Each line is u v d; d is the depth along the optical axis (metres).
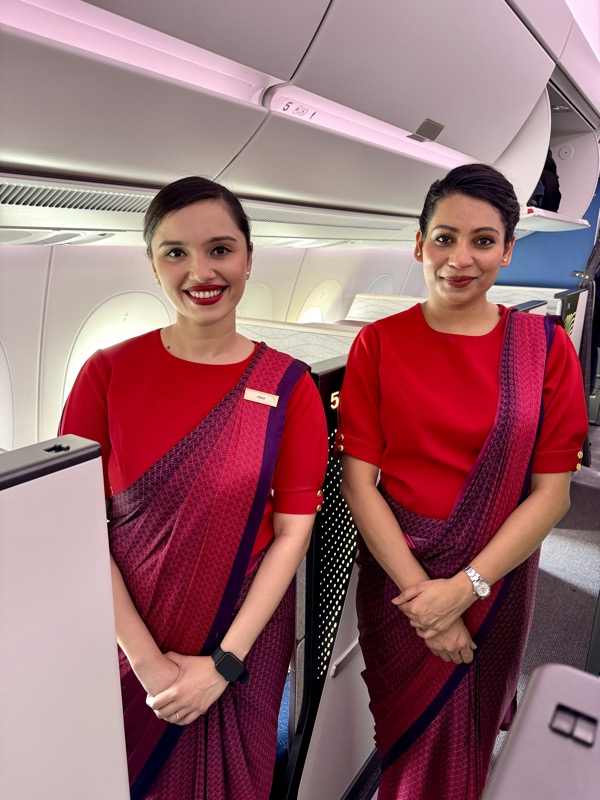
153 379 1.06
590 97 3.55
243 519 1.01
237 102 1.41
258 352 1.10
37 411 2.15
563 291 3.59
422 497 1.25
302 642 1.34
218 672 1.01
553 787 0.27
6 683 0.68
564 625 2.58
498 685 1.34
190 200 0.96
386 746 1.41
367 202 2.55
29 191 1.36
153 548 1.01
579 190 4.53
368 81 1.67
